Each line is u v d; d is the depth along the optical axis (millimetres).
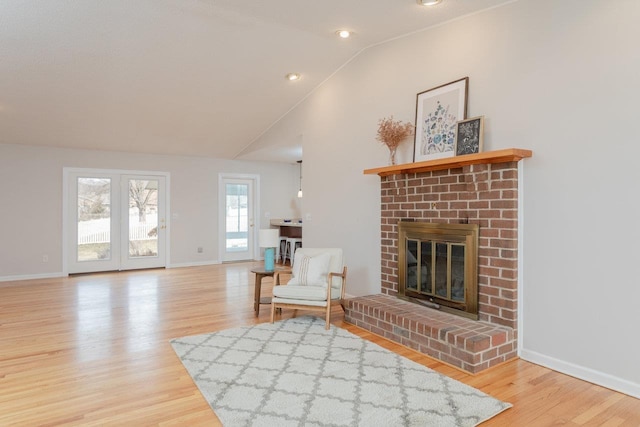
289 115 6012
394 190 4121
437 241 3604
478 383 2623
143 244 7461
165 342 3414
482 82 3338
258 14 3543
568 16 2771
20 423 2135
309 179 5566
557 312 2832
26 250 6512
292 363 2939
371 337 3555
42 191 6617
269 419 2168
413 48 3990
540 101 2932
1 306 4672
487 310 3205
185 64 4430
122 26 3666
